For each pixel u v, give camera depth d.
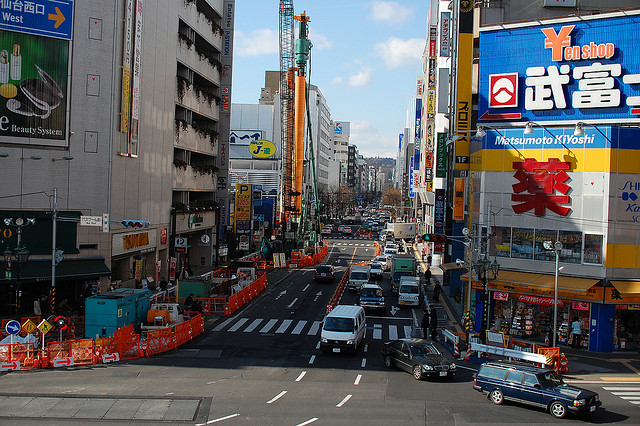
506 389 20.47
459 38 46.03
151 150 46.53
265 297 46.56
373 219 169.00
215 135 64.94
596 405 19.30
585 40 34.66
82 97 38.03
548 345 31.11
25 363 24.58
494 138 35.00
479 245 33.59
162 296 39.91
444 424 17.98
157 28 47.03
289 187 89.12
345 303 44.09
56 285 37.75
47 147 36.88
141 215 44.66
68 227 37.03
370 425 17.59
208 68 61.84
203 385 22.06
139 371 24.20
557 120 35.34
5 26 35.50
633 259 31.27
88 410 18.48
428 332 35.12
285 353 28.45
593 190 31.81
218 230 64.88
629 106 33.84
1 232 34.97
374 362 27.38
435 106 85.94
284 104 92.81
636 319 31.97
